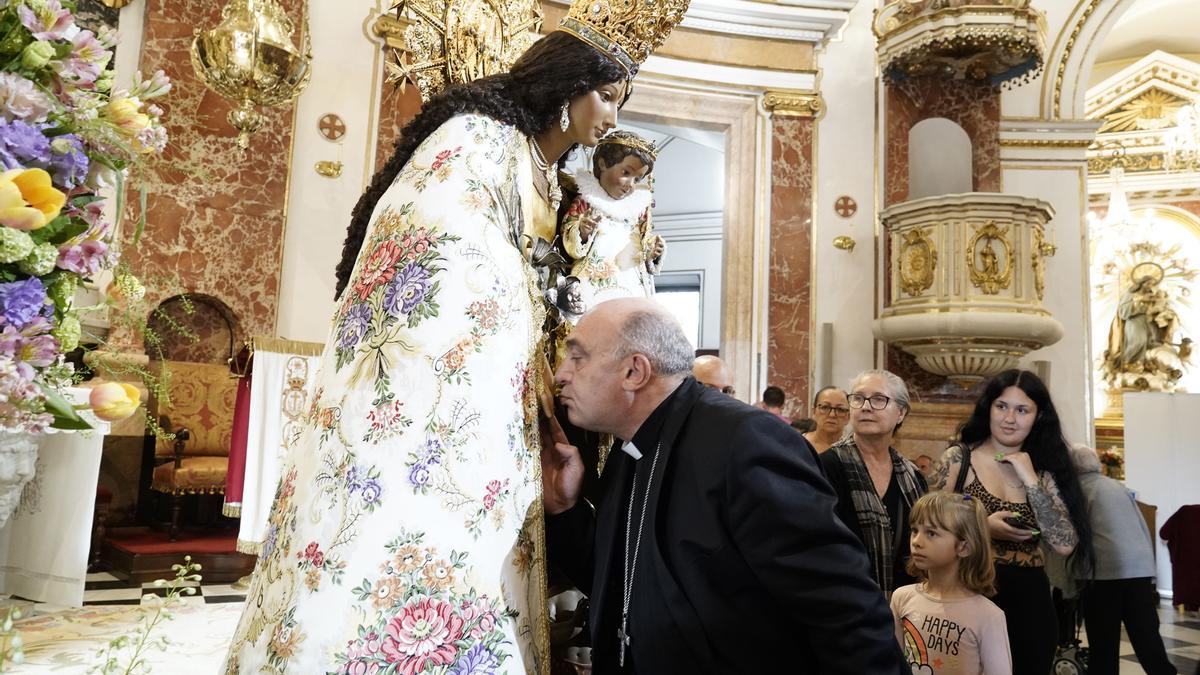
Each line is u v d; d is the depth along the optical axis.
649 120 9.61
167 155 7.10
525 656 1.26
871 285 9.68
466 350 1.26
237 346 7.32
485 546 1.22
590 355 1.53
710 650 1.42
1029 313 8.51
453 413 1.23
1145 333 15.55
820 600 1.33
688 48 9.60
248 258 7.39
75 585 4.62
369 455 1.20
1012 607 3.12
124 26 7.07
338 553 1.16
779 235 9.65
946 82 9.98
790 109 9.78
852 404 3.22
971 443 3.47
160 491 6.43
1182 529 6.59
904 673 1.36
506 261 1.36
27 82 1.40
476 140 1.42
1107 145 16.94
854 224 9.77
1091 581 4.22
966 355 8.64
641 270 1.93
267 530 1.32
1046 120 10.41
